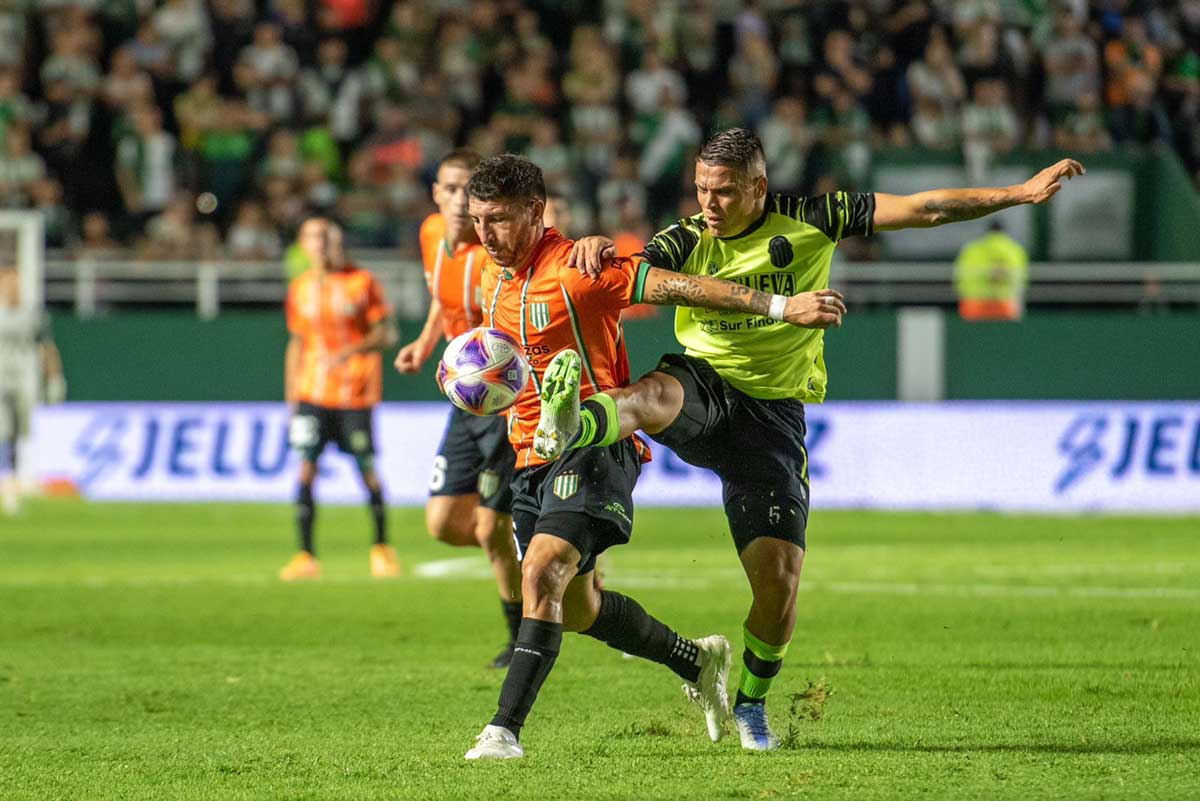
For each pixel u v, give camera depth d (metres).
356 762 16.94
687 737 18.39
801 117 62.88
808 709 19.42
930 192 17.45
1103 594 32.97
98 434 56.94
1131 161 58.34
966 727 18.69
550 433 15.98
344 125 65.62
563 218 24.61
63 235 62.56
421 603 32.97
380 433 55.22
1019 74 65.62
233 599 33.69
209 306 58.22
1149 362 54.22
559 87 67.31
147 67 65.75
